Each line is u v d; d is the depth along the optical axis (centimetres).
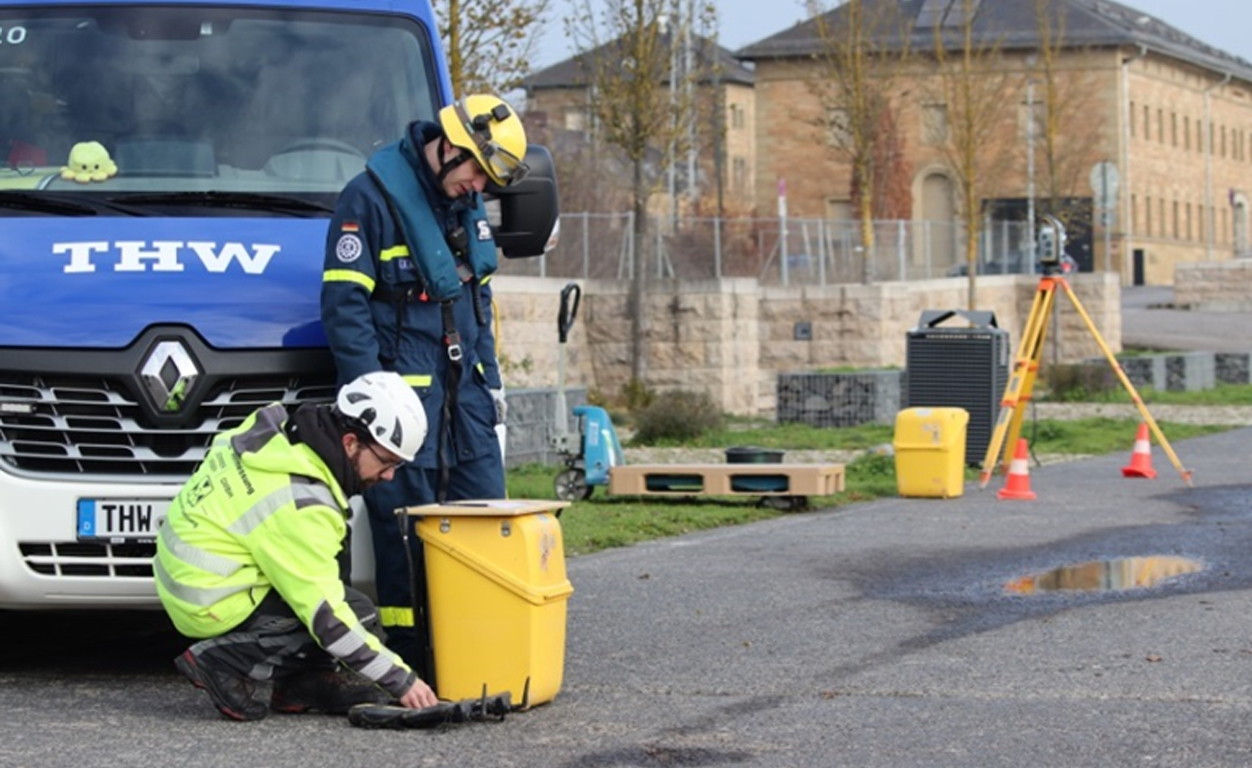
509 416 2216
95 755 747
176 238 919
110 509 867
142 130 994
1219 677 904
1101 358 4175
